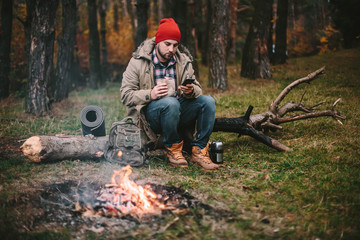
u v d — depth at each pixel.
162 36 3.50
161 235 2.23
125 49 19.16
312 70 10.77
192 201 2.76
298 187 3.03
